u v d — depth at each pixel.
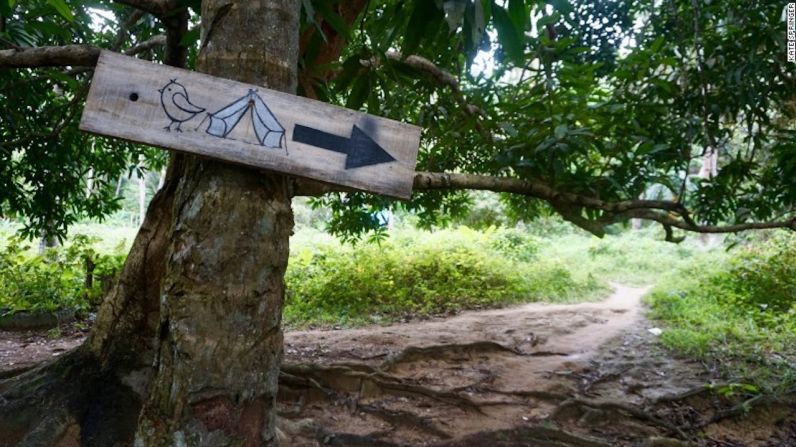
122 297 2.92
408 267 11.18
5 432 2.63
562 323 8.59
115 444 2.67
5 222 16.91
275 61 1.72
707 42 4.70
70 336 7.15
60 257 9.16
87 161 6.51
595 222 4.65
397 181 1.66
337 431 4.32
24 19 3.72
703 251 17.12
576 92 4.55
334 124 1.65
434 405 5.04
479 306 10.14
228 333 1.59
